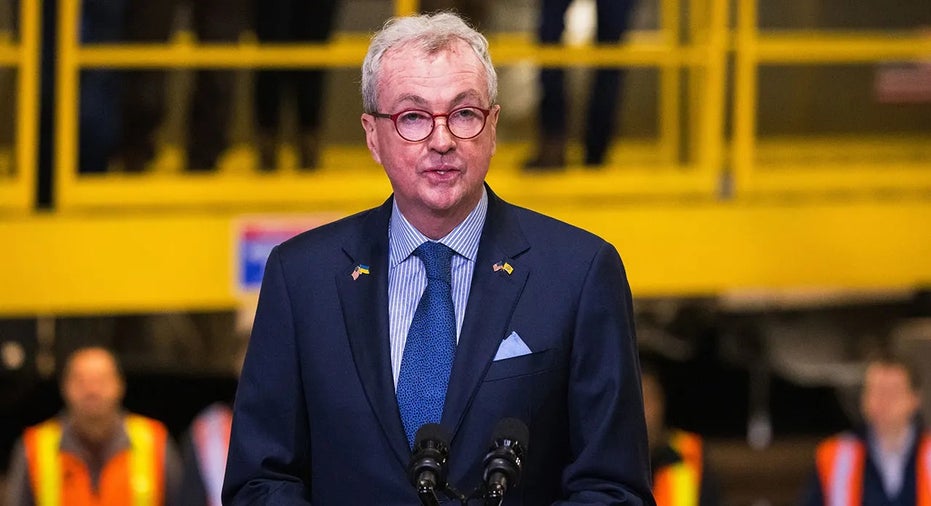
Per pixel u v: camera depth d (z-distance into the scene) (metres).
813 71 25.20
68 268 15.84
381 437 6.45
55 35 16.75
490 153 6.50
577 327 6.46
